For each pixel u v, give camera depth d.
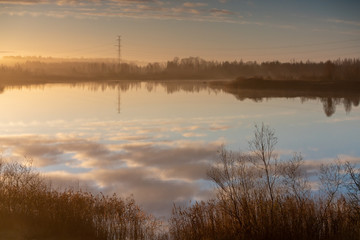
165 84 169.88
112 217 14.15
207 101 83.94
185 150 33.88
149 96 99.38
